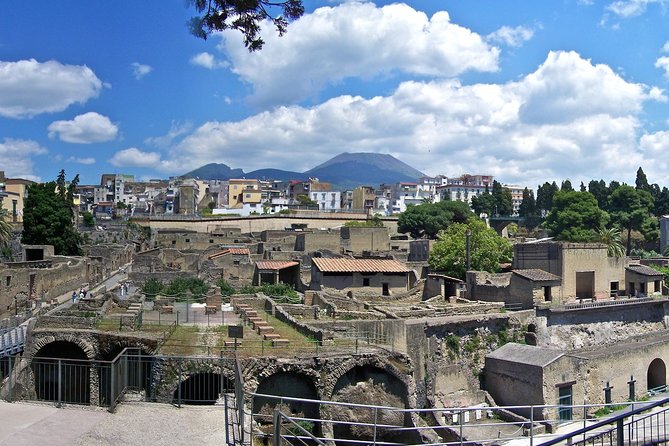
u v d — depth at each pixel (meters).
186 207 197.50
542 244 75.94
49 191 107.25
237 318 54.97
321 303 63.59
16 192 140.75
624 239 171.00
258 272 85.81
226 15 24.67
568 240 138.50
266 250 107.19
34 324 46.94
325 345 43.78
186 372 36.38
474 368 57.19
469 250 86.00
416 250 110.75
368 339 48.31
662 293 81.81
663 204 180.38
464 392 55.06
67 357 47.31
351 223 155.75
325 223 159.75
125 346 44.41
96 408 28.16
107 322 49.41
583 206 144.12
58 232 106.38
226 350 40.12
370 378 42.50
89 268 94.88
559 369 52.47
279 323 53.25
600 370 57.28
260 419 36.97
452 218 160.75
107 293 61.91
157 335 44.94
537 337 63.31
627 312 72.38
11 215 131.75
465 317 58.69
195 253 108.75
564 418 52.59
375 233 121.69
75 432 24.41
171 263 107.19
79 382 45.81
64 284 82.44
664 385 65.25
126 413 27.77
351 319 56.31
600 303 70.50
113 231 137.12
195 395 36.94
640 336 70.62
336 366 40.50
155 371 36.22
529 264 77.31
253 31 25.08
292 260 91.31
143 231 144.25
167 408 29.27
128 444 23.80
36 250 98.69
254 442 25.91
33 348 45.47
